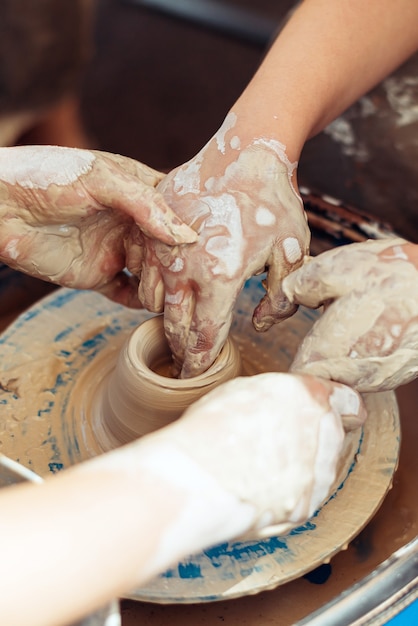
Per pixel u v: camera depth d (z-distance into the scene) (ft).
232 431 2.36
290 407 2.55
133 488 2.03
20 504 1.91
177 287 3.49
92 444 3.92
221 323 3.49
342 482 3.66
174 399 3.59
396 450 3.78
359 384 3.01
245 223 3.45
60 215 3.56
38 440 3.95
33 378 4.26
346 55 4.20
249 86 4.04
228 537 2.29
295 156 3.80
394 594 2.73
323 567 3.50
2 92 5.70
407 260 3.00
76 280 3.97
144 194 3.39
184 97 11.14
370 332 2.92
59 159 3.47
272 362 4.42
